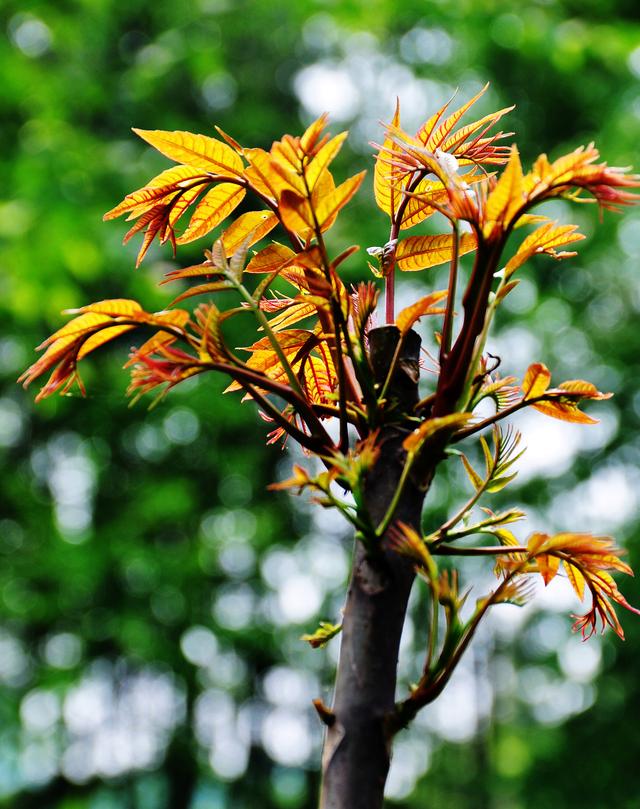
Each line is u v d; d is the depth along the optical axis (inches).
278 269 50.6
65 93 341.4
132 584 395.5
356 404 52.6
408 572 45.2
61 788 435.5
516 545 52.9
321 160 46.6
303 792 517.3
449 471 376.8
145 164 317.1
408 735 543.5
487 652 575.2
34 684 380.8
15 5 344.5
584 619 55.6
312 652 478.0
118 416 370.3
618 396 384.2
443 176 49.2
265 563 461.7
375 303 49.3
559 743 392.8
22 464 394.6
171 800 461.4
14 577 362.9
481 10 344.2
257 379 48.8
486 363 54.0
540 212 345.1
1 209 284.4
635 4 365.7
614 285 386.3
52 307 283.7
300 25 382.6
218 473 409.1
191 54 352.2
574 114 374.9
